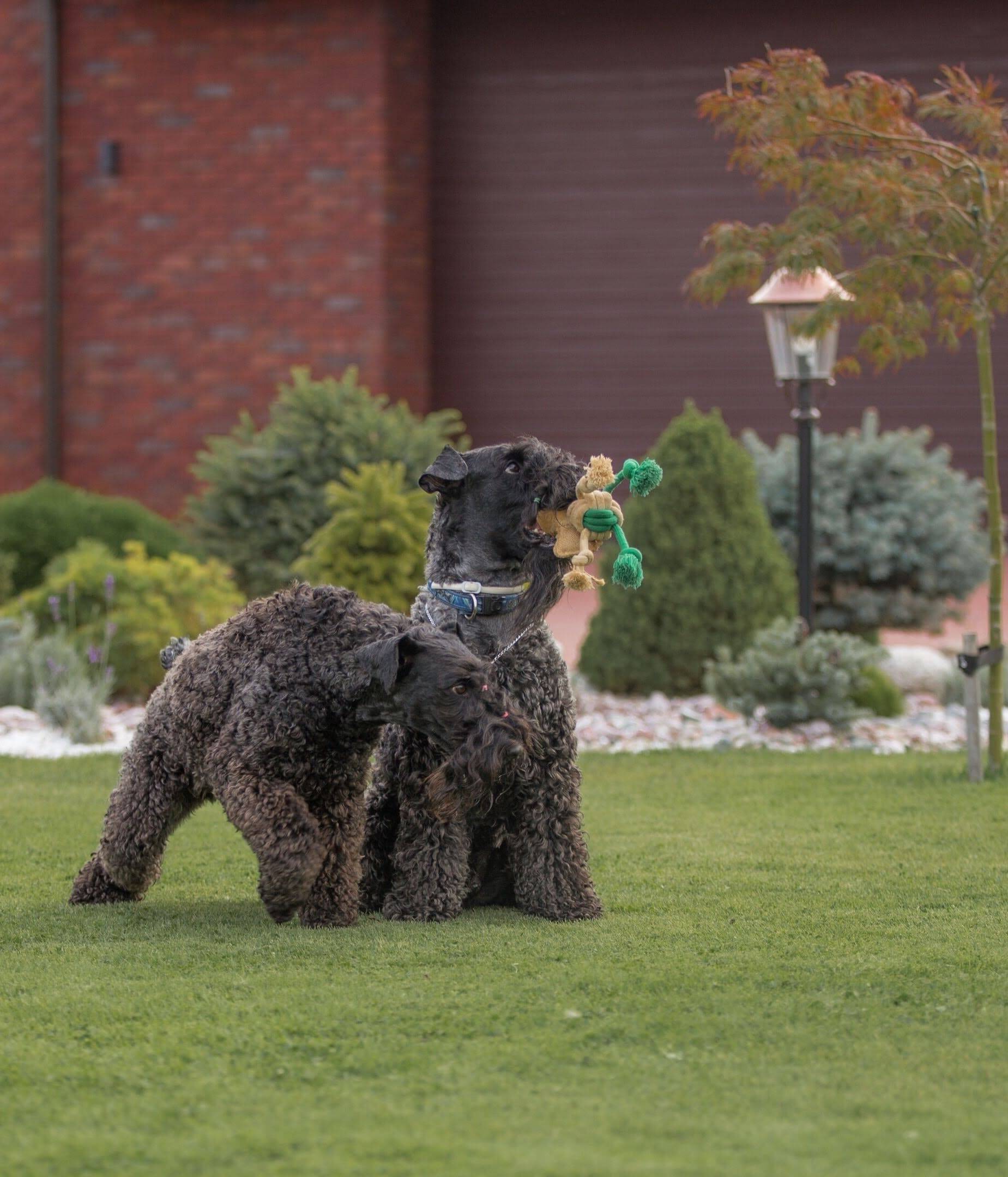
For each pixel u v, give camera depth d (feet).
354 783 24.20
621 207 84.12
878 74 80.94
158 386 81.97
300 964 22.04
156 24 80.94
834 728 48.98
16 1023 19.40
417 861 25.05
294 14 79.97
